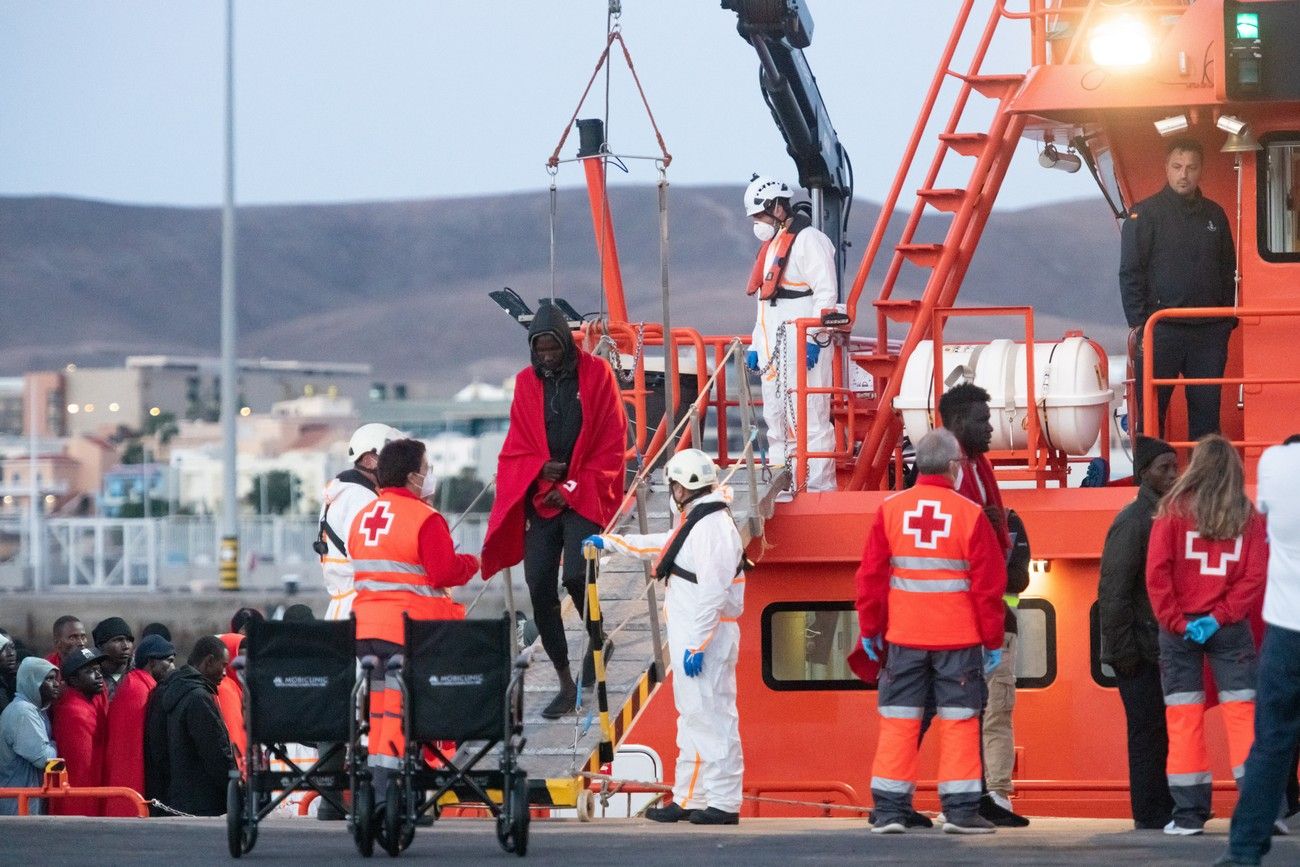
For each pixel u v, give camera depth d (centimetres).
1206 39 4288
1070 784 3994
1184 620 3150
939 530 3275
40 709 4612
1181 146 4266
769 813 4244
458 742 3039
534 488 3903
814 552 4253
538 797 3688
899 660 3312
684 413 5612
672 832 3447
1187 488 3144
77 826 3591
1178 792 3198
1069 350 4322
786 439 4703
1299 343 4262
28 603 16125
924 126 4772
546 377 3922
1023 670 4219
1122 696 3428
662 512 4859
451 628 2983
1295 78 4141
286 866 2791
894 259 4666
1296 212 4288
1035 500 4206
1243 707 3141
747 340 5122
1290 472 2609
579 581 3891
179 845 3155
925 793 4228
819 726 4256
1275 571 2623
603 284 4944
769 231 4909
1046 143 5009
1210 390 4294
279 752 3119
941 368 4406
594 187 5153
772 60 5028
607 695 4022
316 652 3025
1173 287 4284
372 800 2981
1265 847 2611
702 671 3669
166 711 4384
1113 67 4372
